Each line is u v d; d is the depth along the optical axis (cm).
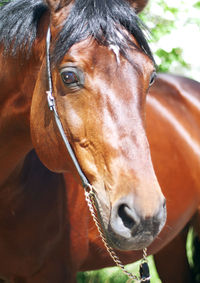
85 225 278
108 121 197
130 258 308
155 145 308
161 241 315
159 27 448
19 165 247
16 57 228
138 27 210
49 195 259
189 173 320
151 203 187
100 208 199
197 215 339
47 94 213
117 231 190
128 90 198
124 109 197
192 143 325
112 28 202
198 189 326
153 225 188
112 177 195
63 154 216
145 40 212
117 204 191
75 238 274
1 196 249
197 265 375
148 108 317
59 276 270
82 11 203
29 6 228
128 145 195
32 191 254
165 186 309
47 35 215
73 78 200
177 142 318
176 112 329
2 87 236
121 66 200
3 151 245
